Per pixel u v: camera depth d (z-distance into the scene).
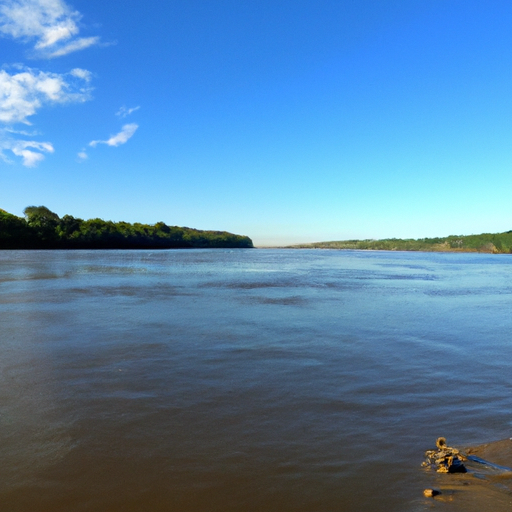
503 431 4.96
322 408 5.63
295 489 3.73
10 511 3.39
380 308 14.98
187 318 12.42
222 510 3.43
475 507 3.43
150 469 4.04
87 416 5.29
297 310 14.25
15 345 8.93
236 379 6.82
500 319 12.88
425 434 4.87
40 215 99.88
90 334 10.07
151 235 141.25
